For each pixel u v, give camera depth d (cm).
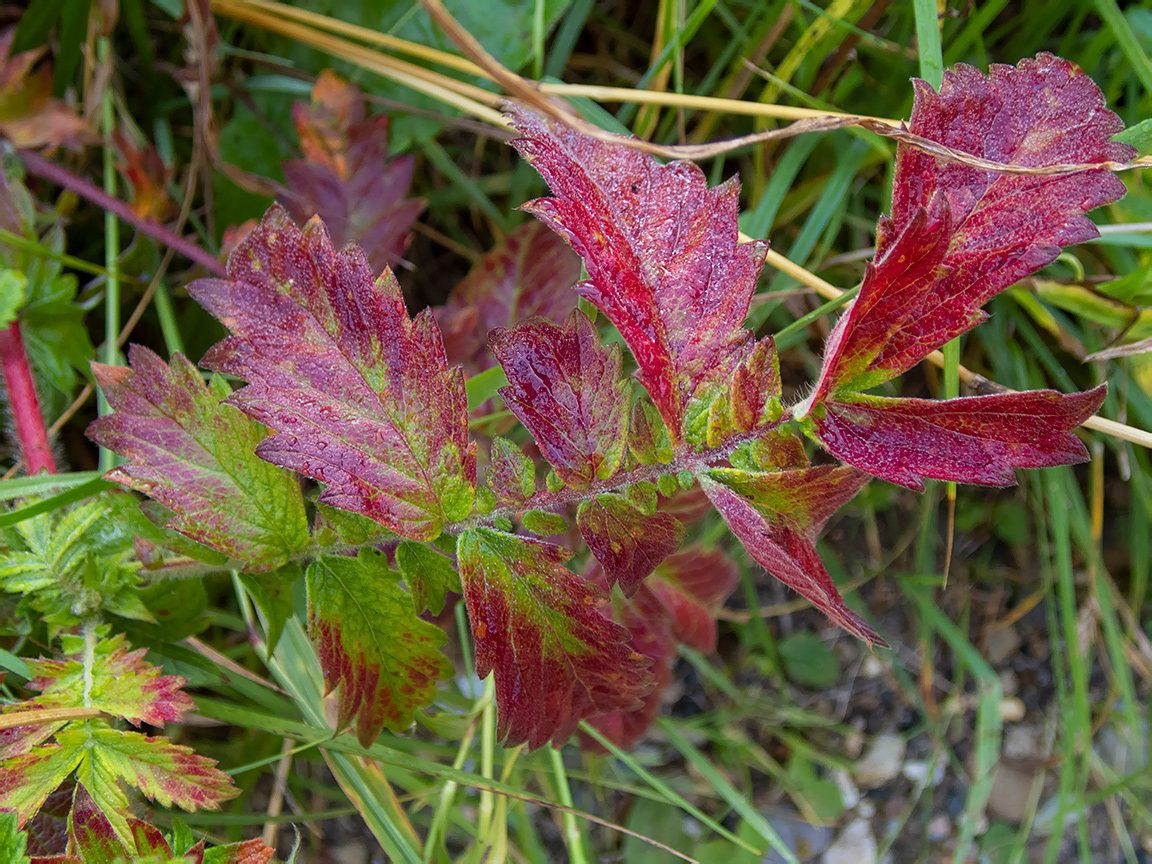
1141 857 27
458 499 15
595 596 15
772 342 14
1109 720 28
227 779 15
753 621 27
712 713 27
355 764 19
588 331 14
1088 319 23
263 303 14
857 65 23
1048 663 28
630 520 15
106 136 22
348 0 23
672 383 14
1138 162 16
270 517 15
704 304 15
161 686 15
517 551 15
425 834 25
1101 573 26
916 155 14
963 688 28
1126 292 21
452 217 27
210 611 22
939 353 21
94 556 16
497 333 14
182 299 23
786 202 25
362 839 24
